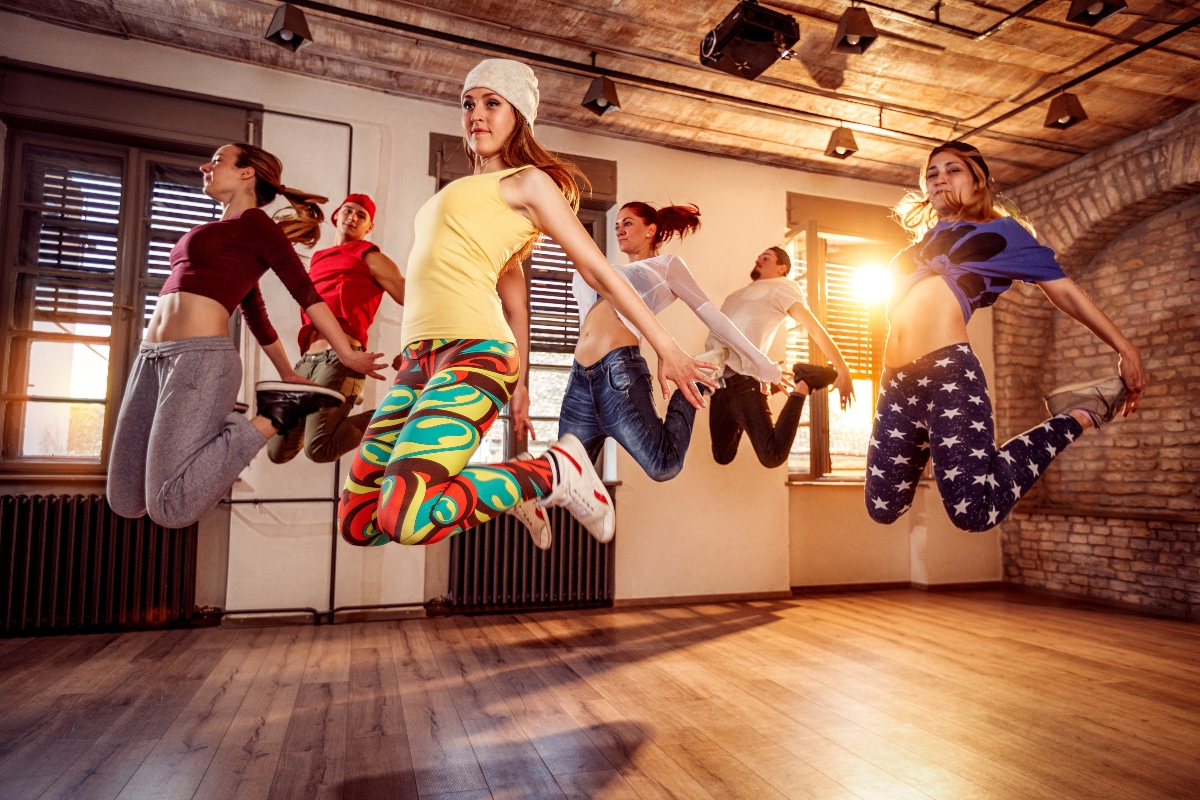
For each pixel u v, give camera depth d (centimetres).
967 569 543
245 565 377
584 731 212
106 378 380
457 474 142
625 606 447
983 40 384
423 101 436
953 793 169
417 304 152
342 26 369
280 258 214
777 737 207
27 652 309
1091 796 168
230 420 192
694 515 472
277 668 286
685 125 471
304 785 171
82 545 348
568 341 471
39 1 353
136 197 388
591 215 487
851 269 558
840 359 366
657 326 140
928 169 225
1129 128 477
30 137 374
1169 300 489
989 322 570
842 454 545
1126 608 452
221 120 393
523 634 361
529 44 389
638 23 372
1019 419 559
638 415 237
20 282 371
